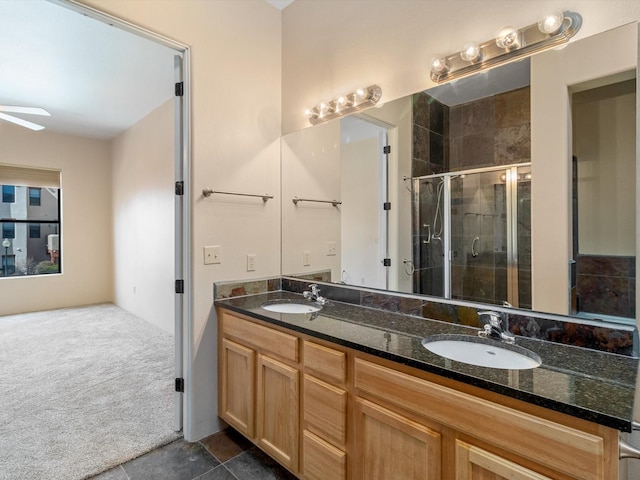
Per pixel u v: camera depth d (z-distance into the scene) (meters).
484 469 1.04
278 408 1.76
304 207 2.41
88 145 5.57
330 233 2.25
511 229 1.53
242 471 1.84
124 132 5.19
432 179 1.79
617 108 1.26
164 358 3.41
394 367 1.27
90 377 2.95
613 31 1.26
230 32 2.22
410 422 1.21
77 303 5.52
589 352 1.27
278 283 2.52
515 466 0.97
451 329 1.57
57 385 2.79
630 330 1.22
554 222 1.41
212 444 2.07
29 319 4.73
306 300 2.22
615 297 1.27
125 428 2.20
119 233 5.46
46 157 5.18
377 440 1.33
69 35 2.63
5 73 3.28
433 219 1.79
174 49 2.02
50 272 5.41
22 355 3.43
